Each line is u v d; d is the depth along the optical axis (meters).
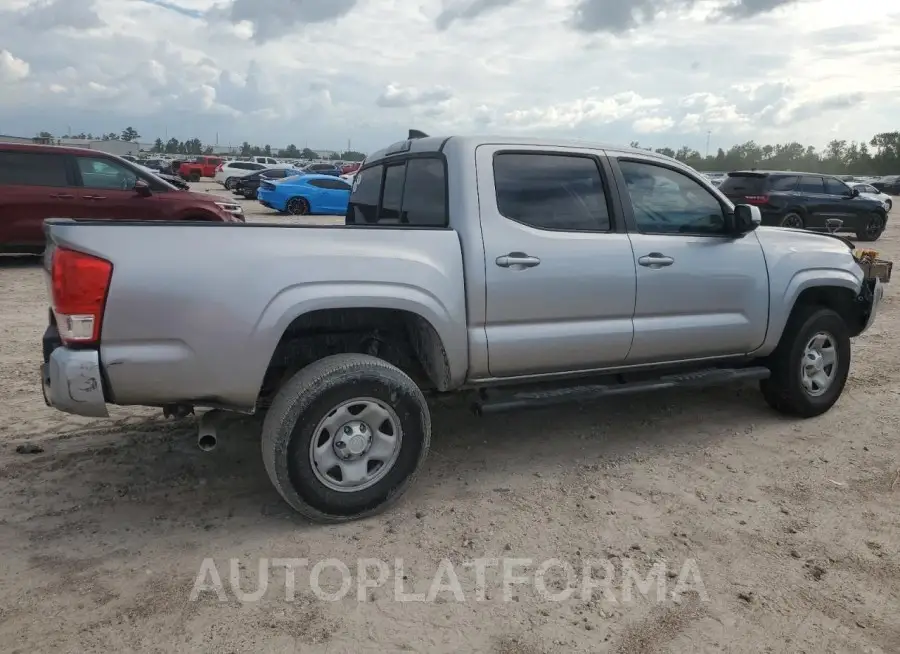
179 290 3.12
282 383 3.77
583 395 4.22
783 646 2.70
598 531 3.52
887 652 2.68
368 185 4.91
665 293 4.38
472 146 3.92
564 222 4.11
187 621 2.75
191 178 43.56
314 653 2.60
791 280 4.88
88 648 2.58
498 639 2.70
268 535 3.42
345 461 3.50
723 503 3.84
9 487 3.82
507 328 3.92
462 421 5.05
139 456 4.27
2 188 10.42
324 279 3.39
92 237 3.02
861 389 5.90
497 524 3.57
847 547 3.42
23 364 6.03
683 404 5.48
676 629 2.79
